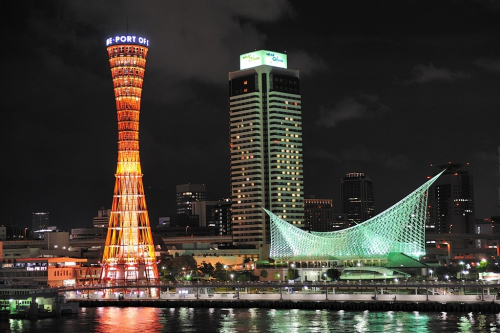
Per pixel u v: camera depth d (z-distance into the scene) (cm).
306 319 19725
